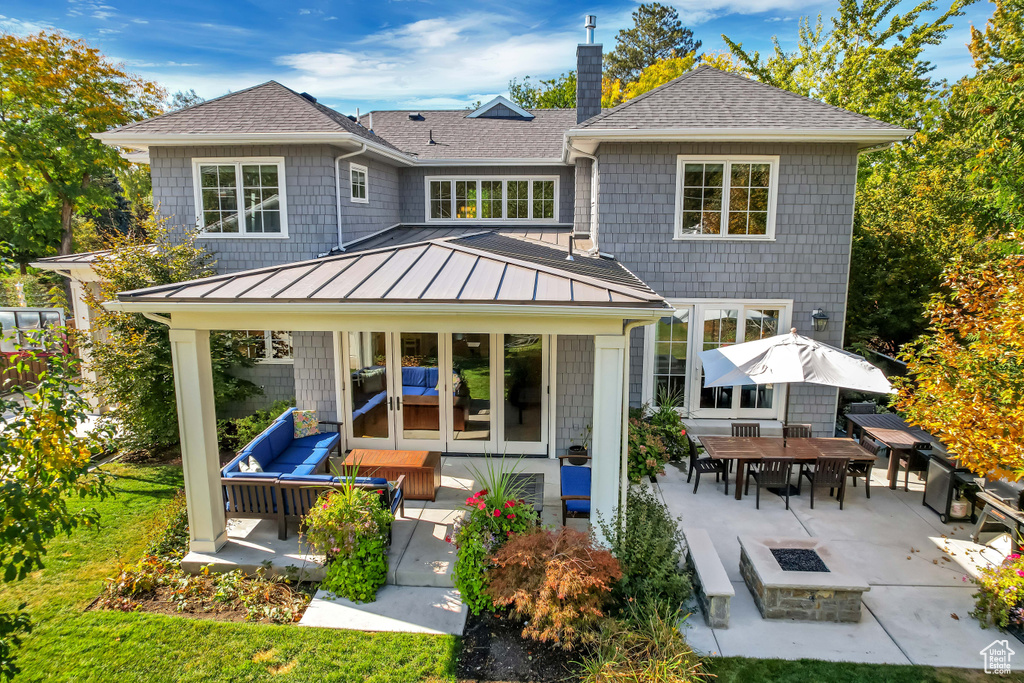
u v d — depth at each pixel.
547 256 9.55
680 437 11.26
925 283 14.72
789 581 6.25
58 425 5.39
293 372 12.61
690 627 6.18
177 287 7.05
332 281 7.20
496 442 10.91
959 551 7.76
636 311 6.29
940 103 25.36
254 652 5.82
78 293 13.17
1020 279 7.08
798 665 5.60
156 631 6.12
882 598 6.71
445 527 8.12
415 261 8.01
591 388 10.64
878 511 8.99
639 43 49.62
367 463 8.64
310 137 10.95
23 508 4.71
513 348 10.63
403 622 6.32
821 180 11.19
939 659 5.69
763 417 12.05
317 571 7.06
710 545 7.05
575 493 7.89
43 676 5.48
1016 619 6.05
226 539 7.67
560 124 17.77
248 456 8.24
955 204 16.16
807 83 26.30
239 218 11.77
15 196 23.14
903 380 9.71
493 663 5.71
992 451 6.74
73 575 7.21
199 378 7.10
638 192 11.40
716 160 11.21
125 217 31.59
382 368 10.90
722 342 11.86
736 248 11.49
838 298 11.56
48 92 21.00
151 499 9.42
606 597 6.18
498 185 15.55
